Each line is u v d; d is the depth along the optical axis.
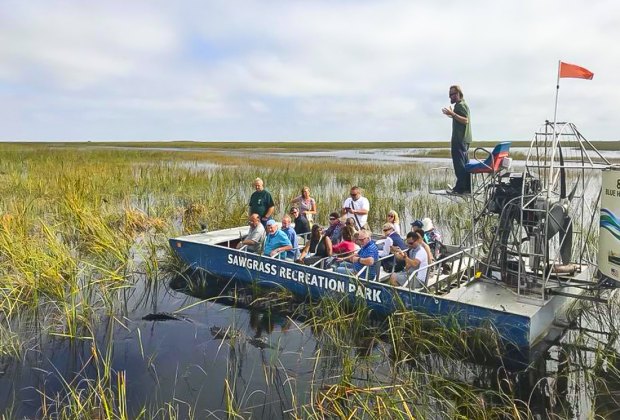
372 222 14.65
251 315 7.19
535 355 5.94
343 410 4.59
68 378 5.21
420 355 5.86
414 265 6.97
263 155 51.00
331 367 5.57
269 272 8.01
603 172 5.98
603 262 6.03
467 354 5.91
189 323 6.84
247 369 5.52
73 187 14.43
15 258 7.98
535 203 6.26
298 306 7.41
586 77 6.00
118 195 16.77
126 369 5.45
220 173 24.45
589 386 5.23
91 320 6.76
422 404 4.75
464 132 7.39
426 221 8.45
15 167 24.58
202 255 9.03
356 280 6.84
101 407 4.60
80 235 10.50
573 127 6.16
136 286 8.37
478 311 5.93
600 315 7.16
